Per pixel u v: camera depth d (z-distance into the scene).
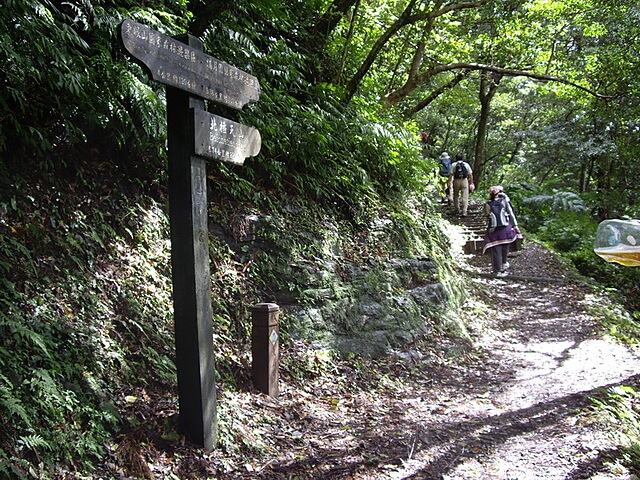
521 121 25.61
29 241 3.68
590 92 10.24
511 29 11.67
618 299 10.49
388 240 7.30
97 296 3.79
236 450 3.46
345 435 3.99
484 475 3.44
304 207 6.43
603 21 12.80
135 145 4.75
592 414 4.52
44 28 3.84
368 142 7.83
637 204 16.17
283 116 6.49
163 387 3.69
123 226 4.44
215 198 5.59
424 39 10.18
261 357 4.30
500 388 5.42
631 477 3.43
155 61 3.00
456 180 14.65
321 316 5.55
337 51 8.51
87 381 3.21
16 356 2.97
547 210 17.42
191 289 3.32
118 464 2.94
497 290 10.15
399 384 5.35
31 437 2.62
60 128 4.39
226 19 6.02
